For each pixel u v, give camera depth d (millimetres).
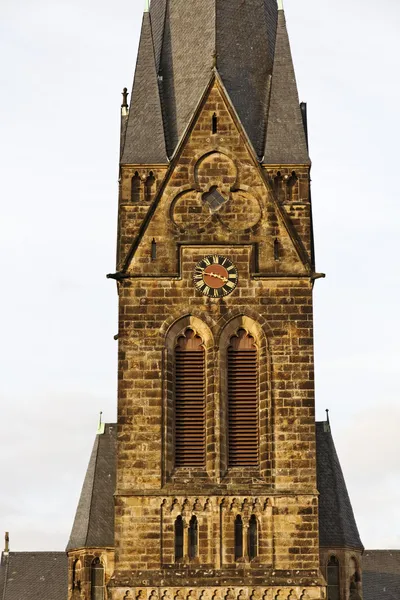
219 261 110438
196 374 109125
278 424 107375
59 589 149500
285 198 111875
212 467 106875
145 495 105875
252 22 118875
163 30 119188
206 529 105562
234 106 114125
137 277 109938
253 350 109438
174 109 115188
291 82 115438
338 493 114875
